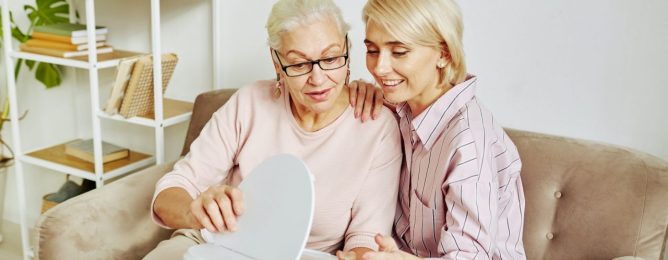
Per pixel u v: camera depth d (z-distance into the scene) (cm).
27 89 263
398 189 141
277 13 123
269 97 145
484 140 117
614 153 141
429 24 113
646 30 148
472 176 113
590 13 153
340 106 139
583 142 147
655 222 131
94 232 145
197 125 184
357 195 136
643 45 149
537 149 147
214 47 208
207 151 147
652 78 150
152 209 136
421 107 128
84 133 256
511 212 131
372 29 117
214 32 206
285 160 103
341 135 138
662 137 152
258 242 101
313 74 123
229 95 183
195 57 218
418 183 128
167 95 230
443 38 115
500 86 169
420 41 114
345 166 137
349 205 136
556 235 141
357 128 138
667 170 134
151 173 166
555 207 142
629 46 150
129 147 247
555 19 157
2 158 252
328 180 137
